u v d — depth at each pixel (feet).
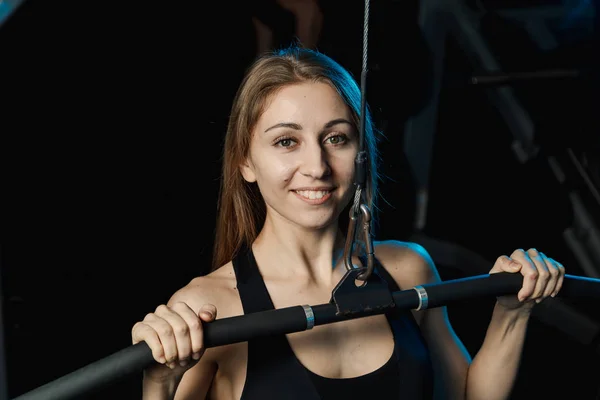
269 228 5.10
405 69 10.71
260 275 5.01
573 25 10.75
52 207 10.25
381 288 4.47
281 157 4.66
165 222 10.91
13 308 9.57
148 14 10.35
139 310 10.27
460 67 11.23
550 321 10.33
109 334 9.91
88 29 10.09
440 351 5.46
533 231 11.37
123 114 10.69
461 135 11.82
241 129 4.82
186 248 10.94
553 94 10.82
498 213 11.60
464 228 11.55
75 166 10.41
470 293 4.60
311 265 5.10
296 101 4.61
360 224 5.34
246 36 10.89
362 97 4.31
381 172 11.00
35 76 9.95
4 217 9.91
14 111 9.93
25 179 10.10
